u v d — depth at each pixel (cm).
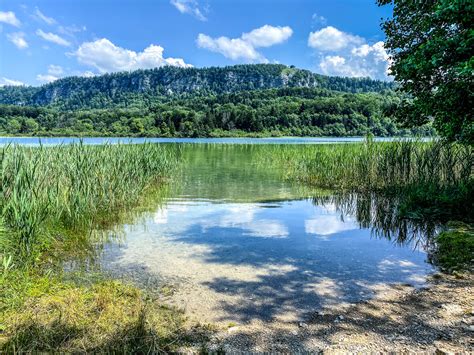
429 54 618
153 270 477
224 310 368
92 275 455
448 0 543
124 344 296
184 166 1773
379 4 845
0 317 332
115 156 1019
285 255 546
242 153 2638
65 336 303
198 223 735
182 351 293
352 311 365
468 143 648
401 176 1083
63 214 678
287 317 354
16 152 639
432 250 571
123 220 754
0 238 458
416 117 776
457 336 308
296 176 1405
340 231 687
